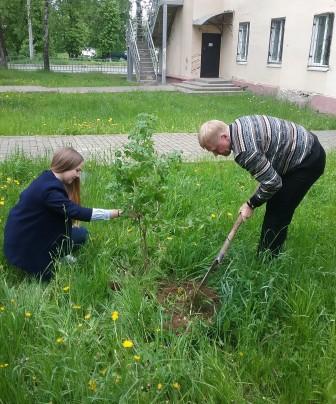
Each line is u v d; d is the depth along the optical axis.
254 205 3.56
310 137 3.74
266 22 20.39
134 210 3.60
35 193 3.76
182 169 6.91
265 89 20.78
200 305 3.51
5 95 17.98
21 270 3.93
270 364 2.86
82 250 4.14
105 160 7.43
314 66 16.89
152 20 27.47
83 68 42.38
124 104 15.61
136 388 2.54
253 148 3.40
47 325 3.00
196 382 2.65
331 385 2.66
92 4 34.28
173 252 4.08
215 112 14.68
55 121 12.02
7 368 2.67
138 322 3.15
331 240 4.53
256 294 3.42
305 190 3.81
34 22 46.59
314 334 3.10
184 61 26.12
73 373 2.62
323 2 16.11
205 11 24.45
